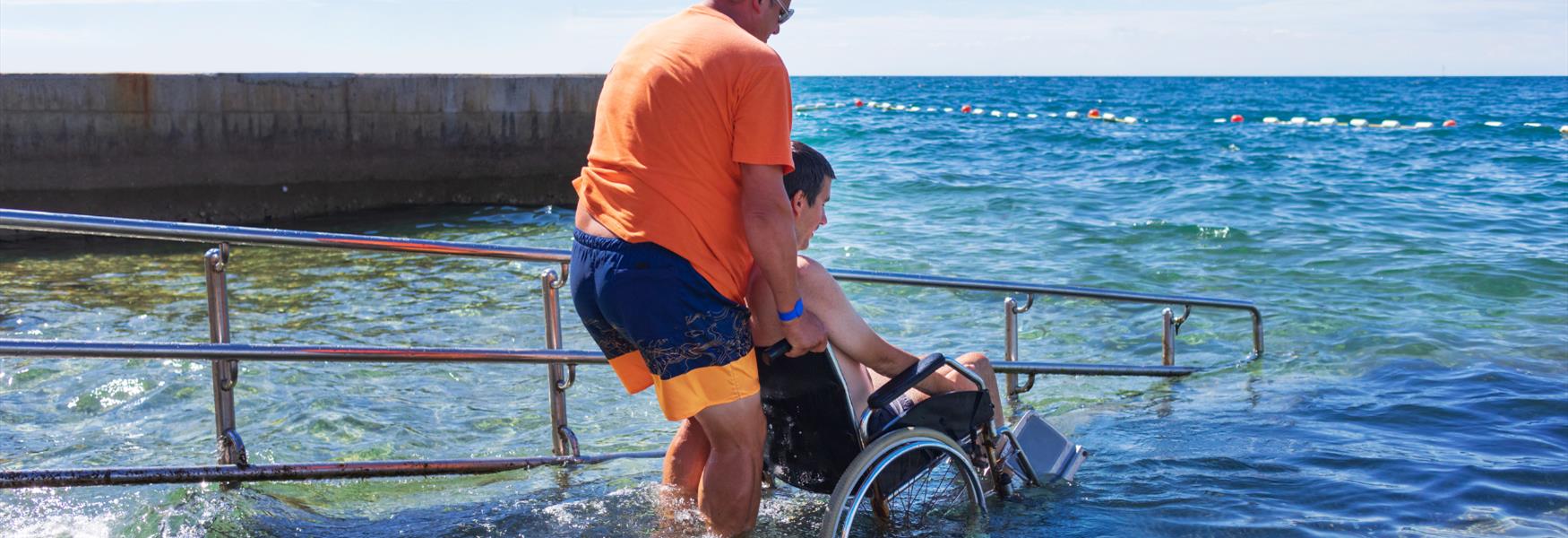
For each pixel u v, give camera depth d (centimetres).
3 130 1330
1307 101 8012
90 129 1377
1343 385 600
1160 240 1260
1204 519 370
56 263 977
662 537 329
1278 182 1983
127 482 349
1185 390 596
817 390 302
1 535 320
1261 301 890
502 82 1642
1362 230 1323
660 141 269
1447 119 5134
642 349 282
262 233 346
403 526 344
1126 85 14875
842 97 9162
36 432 484
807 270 306
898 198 1709
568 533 337
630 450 474
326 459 459
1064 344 733
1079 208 1593
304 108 1509
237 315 759
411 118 1590
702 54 268
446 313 769
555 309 411
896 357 319
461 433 502
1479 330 753
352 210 1570
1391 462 441
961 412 329
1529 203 1636
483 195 1666
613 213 274
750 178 269
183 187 1445
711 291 278
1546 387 580
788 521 348
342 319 747
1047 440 402
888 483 320
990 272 1051
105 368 591
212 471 360
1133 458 448
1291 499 396
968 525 348
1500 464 438
